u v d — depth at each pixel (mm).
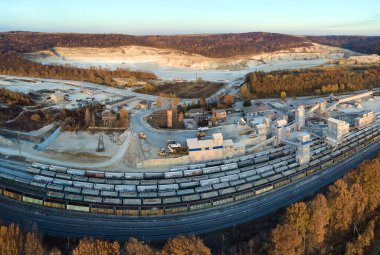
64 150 181125
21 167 167125
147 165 168875
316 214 111188
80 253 90438
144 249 94625
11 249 90750
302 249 109750
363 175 131875
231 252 113500
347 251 115938
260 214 140125
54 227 128875
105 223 133125
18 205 142250
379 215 131625
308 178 168500
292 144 183000
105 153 179125
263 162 177875
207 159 175500
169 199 146125
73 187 153500
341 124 197500
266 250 110500
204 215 140000
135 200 145125
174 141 190625
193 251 92062
